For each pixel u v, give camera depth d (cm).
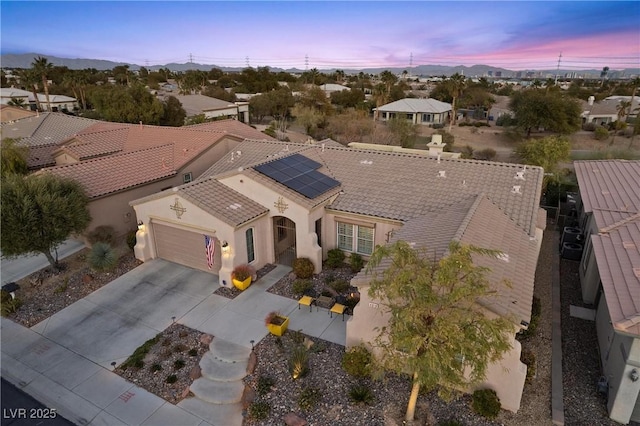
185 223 1981
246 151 2825
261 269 2050
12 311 1727
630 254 1448
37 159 3362
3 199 1805
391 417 1171
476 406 1164
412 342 884
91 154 3181
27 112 5747
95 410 1248
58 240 1944
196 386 1320
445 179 2131
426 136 6359
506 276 1290
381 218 1925
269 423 1177
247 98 8812
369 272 1246
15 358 1471
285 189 1978
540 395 1268
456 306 952
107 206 2388
